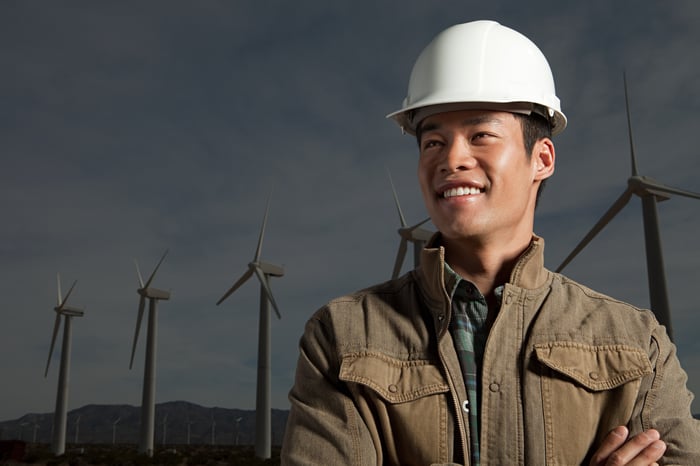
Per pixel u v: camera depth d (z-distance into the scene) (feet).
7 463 191.01
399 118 9.47
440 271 8.09
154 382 215.31
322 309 9.05
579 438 7.69
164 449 335.88
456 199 8.09
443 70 8.56
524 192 8.31
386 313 8.66
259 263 165.07
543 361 7.82
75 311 248.32
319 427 8.23
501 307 8.11
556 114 8.92
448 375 7.95
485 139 8.07
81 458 210.38
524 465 7.57
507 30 8.87
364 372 8.16
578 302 8.50
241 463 197.67
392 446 7.97
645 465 7.38
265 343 167.63
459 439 7.78
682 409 8.27
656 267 105.50
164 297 215.92
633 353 8.07
